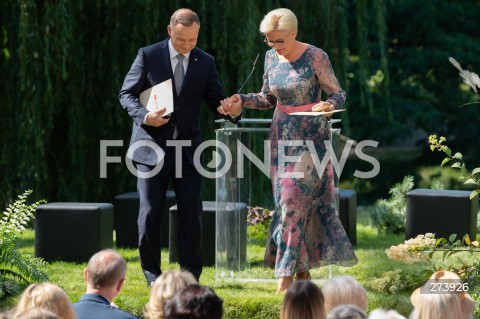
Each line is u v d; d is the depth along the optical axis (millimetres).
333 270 19594
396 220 29141
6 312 10633
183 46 18344
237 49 32156
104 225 23438
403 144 57531
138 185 18891
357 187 53719
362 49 38156
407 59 53469
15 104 31125
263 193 20703
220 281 19812
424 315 11992
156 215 18719
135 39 31875
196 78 18766
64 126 33188
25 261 19766
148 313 12148
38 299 11516
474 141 55188
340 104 17922
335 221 18656
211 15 32469
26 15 30031
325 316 12094
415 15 53938
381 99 53219
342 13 34781
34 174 30734
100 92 32531
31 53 30234
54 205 23438
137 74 18719
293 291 11938
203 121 33094
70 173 32844
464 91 54719
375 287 19000
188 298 10898
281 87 18203
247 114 33438
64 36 30188
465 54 53312
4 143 31484
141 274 21219
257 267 20016
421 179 55312
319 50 18156
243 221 19984
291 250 18281
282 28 17844
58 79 31078
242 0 32094
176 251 23562
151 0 31750
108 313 12945
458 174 55469
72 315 11664
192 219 18781
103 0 32344
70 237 23047
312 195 18531
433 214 25312
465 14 54469
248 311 17797
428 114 52562
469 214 25047
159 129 18672
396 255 18797
